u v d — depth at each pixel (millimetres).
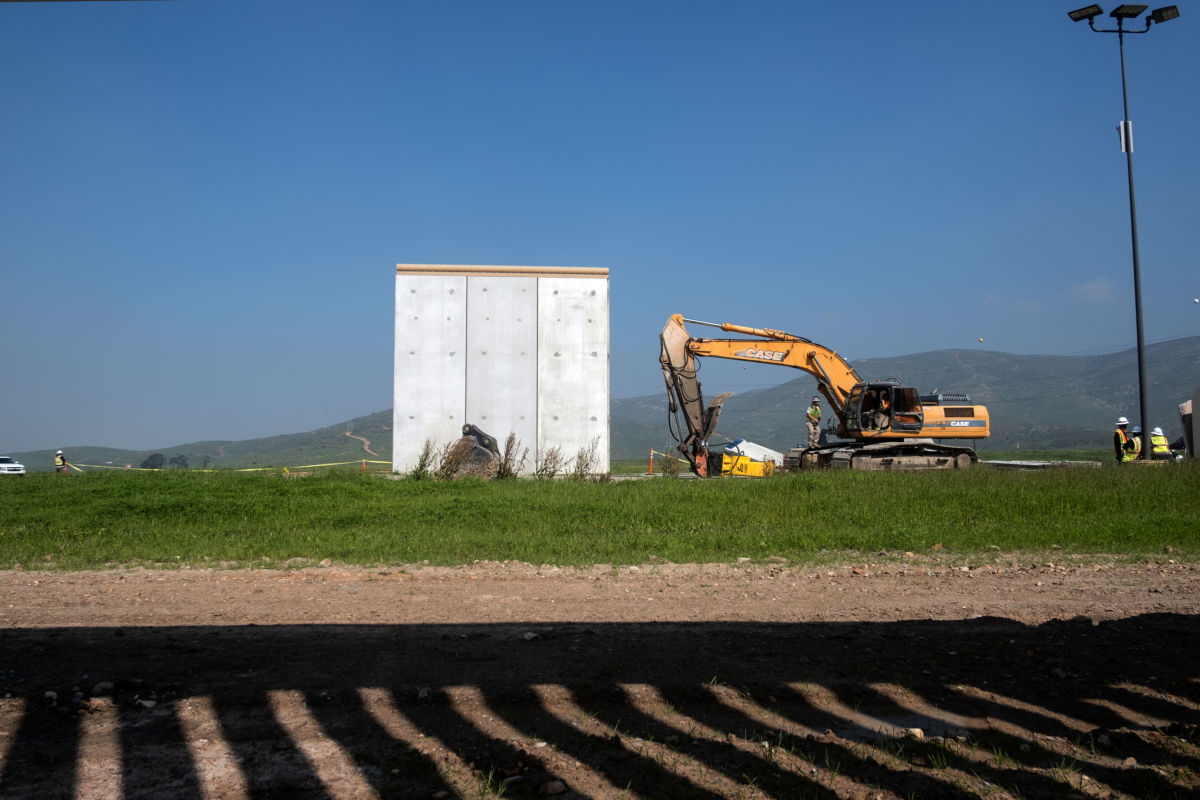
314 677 5469
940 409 26250
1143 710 5234
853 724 4965
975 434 26266
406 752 4434
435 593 8336
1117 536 12258
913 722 5012
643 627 6812
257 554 10875
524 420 24094
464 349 24156
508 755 4430
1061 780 4273
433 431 23906
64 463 34750
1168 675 5789
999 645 6352
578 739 4633
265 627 6762
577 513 14344
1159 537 12164
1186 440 28438
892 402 25578
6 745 4457
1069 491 15609
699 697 5246
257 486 17906
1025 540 11977
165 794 3953
